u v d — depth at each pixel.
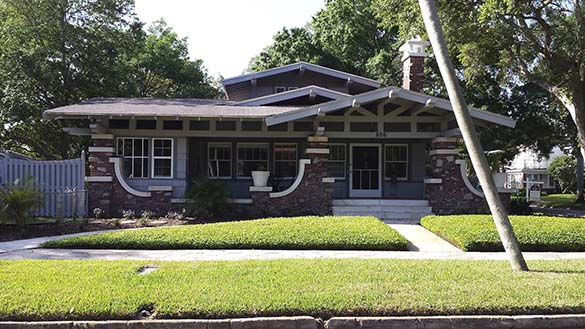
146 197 15.14
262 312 5.34
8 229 11.58
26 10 24.72
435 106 14.71
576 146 30.25
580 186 30.75
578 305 5.56
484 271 7.22
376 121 16.31
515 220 11.70
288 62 31.61
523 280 6.65
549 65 20.38
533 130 28.66
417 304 5.54
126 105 16.36
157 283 6.35
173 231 10.55
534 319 5.37
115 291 5.91
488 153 30.94
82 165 14.79
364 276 6.82
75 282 6.34
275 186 17.86
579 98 19.75
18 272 6.92
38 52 23.56
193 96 35.28
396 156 18.25
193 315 5.29
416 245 10.31
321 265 7.61
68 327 5.10
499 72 24.80
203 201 14.38
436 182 15.52
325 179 15.34
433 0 7.96
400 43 25.31
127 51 27.80
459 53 22.69
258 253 9.24
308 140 15.43
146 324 5.13
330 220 11.89
